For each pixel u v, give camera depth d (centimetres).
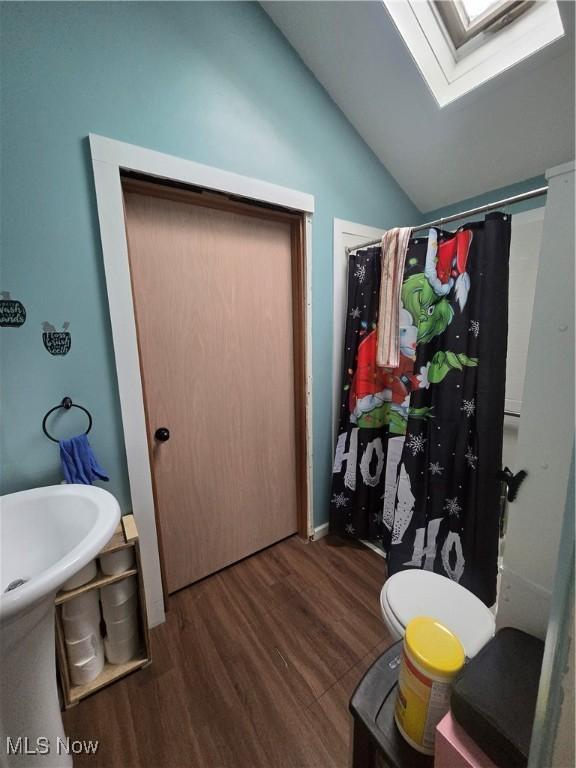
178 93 122
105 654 124
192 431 158
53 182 105
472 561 144
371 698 68
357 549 193
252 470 181
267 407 182
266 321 174
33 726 84
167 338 146
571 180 55
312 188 164
